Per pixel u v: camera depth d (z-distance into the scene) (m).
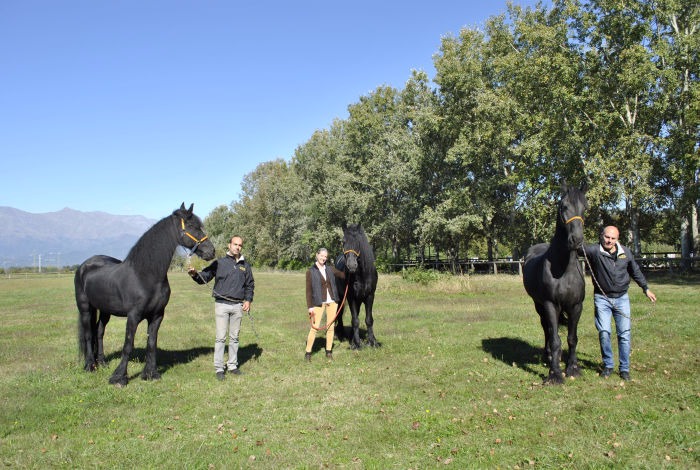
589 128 24.75
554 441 4.21
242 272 7.02
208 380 6.71
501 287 18.36
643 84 21.67
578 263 5.87
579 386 5.72
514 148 26.30
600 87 23.56
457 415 4.99
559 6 26.33
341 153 45.09
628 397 5.27
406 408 5.27
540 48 25.19
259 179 65.50
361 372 6.91
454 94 29.81
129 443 4.50
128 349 6.55
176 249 6.70
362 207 37.41
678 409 4.83
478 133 27.55
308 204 46.41
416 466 3.85
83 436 4.71
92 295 6.93
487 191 29.64
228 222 79.38
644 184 21.66
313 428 4.78
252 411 5.36
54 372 7.32
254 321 12.79
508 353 7.72
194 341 9.92
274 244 58.59
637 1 23.09
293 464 3.98
